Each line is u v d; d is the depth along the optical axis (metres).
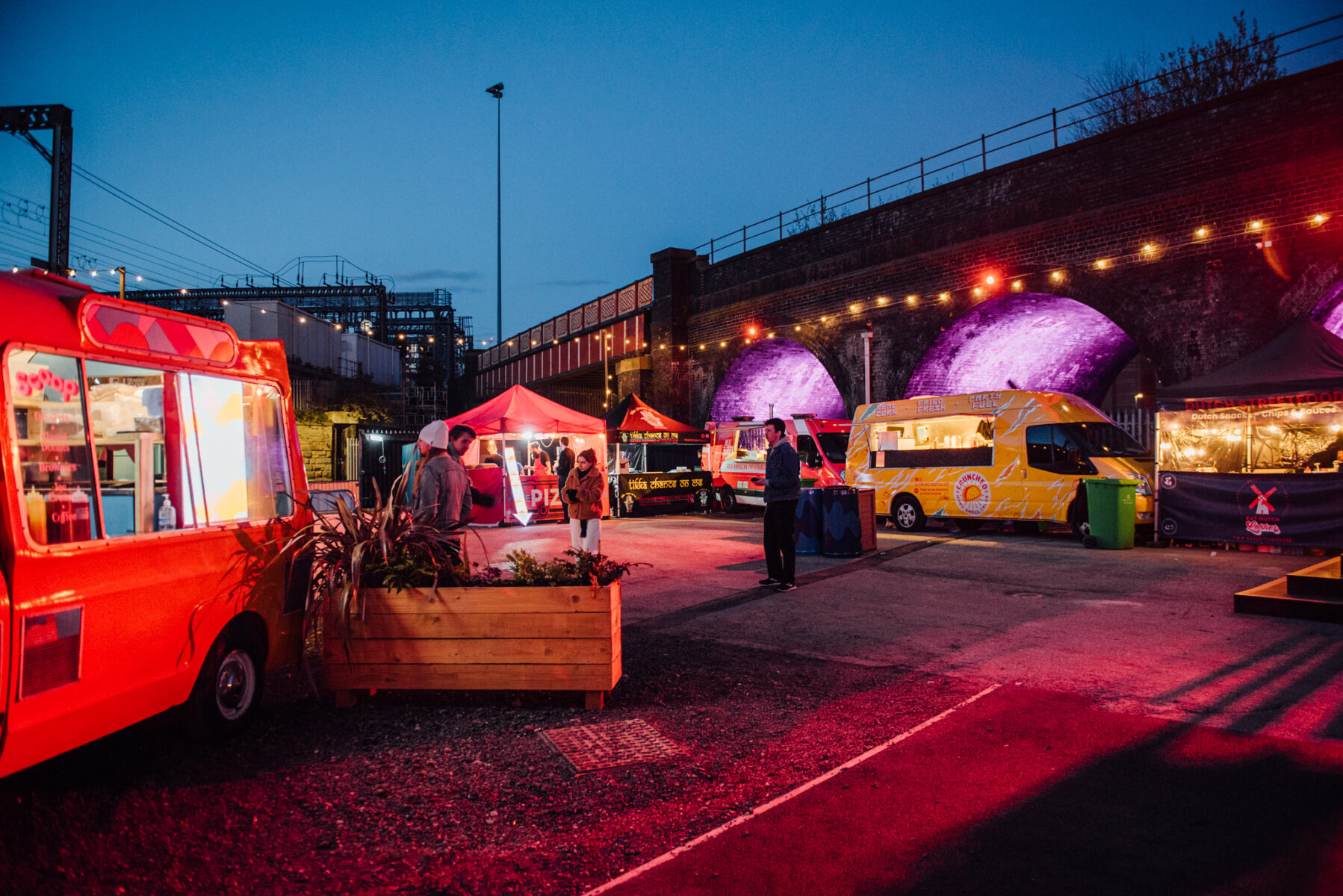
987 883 2.76
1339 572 7.01
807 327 21.97
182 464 4.00
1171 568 9.40
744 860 2.98
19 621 2.90
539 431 16.80
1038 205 16.17
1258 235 12.83
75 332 3.32
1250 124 12.97
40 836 3.15
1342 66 11.92
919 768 3.79
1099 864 2.86
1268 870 2.79
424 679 4.77
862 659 5.82
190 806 3.46
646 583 9.17
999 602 7.72
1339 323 13.38
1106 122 26.28
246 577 4.34
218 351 4.33
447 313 60.16
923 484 14.47
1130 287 14.52
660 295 27.84
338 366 35.69
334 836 3.21
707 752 4.08
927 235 18.44
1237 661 5.45
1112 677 5.18
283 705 4.89
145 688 3.56
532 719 4.59
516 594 4.75
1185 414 11.72
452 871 2.95
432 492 5.71
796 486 8.54
